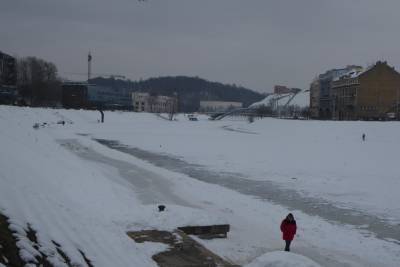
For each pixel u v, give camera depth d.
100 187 23.83
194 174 37.22
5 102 117.81
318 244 18.17
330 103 134.62
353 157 49.44
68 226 10.02
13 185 11.48
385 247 18.19
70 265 8.05
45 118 102.06
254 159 47.56
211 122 136.88
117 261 9.47
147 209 18.16
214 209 23.78
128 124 112.00
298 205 25.83
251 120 122.00
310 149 57.88
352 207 25.56
